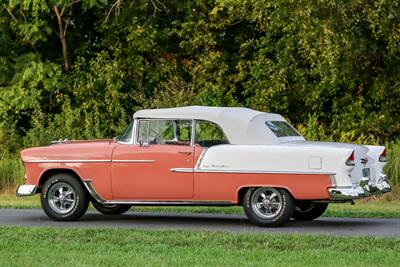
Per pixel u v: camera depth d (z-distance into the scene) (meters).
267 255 16.98
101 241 19.20
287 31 42.34
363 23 39.72
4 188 39.47
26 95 45.91
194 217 26.42
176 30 47.03
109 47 47.41
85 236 20.08
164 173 23.56
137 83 47.34
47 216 26.44
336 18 38.44
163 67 47.12
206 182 23.19
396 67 42.97
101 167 24.19
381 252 17.41
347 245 18.39
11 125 45.81
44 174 25.05
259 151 22.75
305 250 17.73
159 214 27.47
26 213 27.77
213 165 23.12
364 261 16.22
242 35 47.66
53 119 47.78
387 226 23.56
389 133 43.47
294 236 19.88
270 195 22.84
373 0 38.84
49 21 47.88
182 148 23.48
